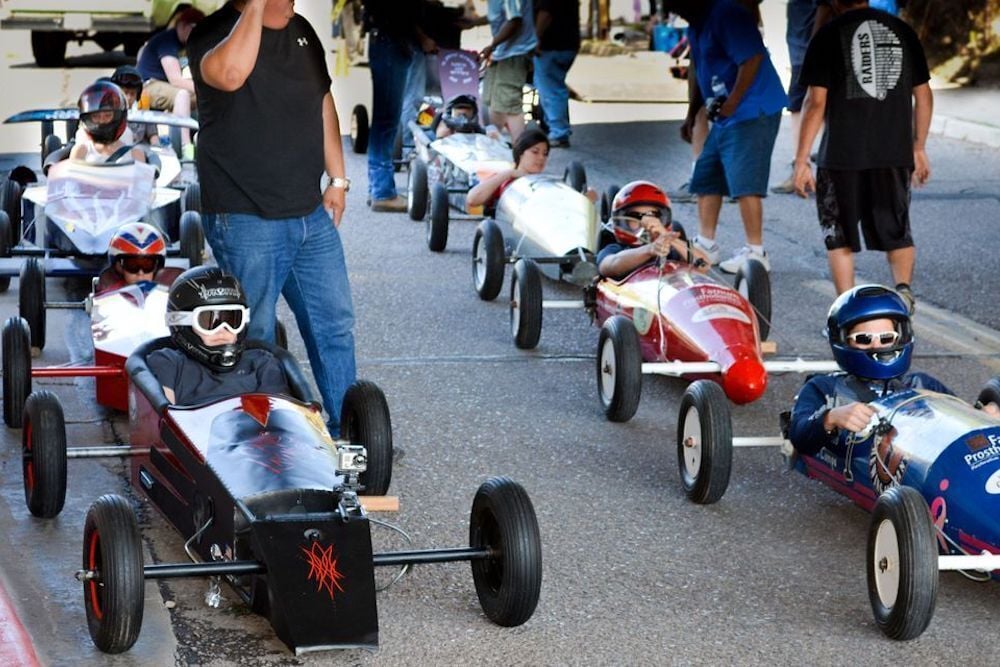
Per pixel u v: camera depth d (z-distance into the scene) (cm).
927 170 1032
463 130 1630
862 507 675
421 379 939
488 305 1140
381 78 1460
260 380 684
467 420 857
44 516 677
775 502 735
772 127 1184
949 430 621
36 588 605
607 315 963
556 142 1912
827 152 1001
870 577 580
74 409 860
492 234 1138
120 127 1183
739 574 642
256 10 687
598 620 588
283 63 717
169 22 2364
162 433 629
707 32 1179
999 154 1836
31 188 1195
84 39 2414
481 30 2600
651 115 2189
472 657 550
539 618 588
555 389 924
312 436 609
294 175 727
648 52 2669
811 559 662
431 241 1328
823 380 701
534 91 1959
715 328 840
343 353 765
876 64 982
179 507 621
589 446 815
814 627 587
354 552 530
